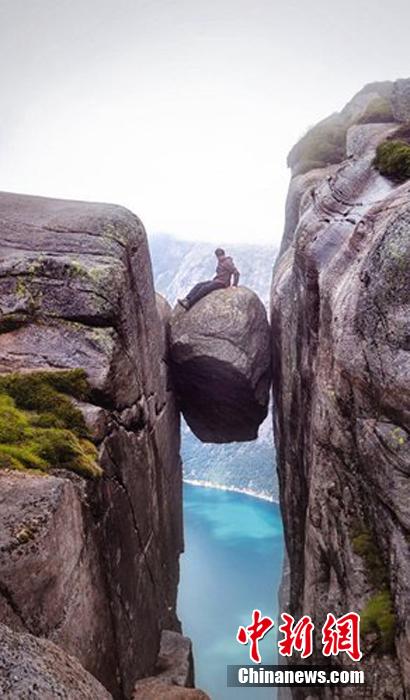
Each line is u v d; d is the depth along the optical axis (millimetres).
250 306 18062
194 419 20969
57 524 6176
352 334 8312
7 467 6934
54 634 5891
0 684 3740
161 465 14328
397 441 7188
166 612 13305
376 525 8016
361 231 9422
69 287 10289
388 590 7664
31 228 11906
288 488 15891
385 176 10711
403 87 15883
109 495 8492
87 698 4129
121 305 10688
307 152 20781
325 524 9688
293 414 14578
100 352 9703
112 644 7895
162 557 13445
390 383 7238
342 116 22062
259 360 17953
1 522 5762
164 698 8508
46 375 9062
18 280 10359
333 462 9508
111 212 12695
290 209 19969
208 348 17094
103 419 8867
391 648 7238
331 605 8977
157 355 14742
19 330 9953
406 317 7109
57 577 6062
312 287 11609
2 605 5164
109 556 8117
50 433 7883
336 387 9148
